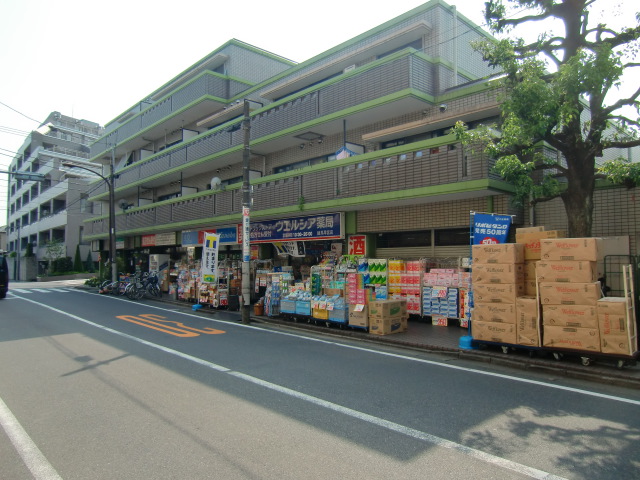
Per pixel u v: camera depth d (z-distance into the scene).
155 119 24.67
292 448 4.04
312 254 15.80
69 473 3.61
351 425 4.61
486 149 8.45
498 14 8.31
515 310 7.47
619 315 6.44
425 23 12.92
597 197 9.69
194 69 24.09
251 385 6.08
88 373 6.71
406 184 11.42
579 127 7.87
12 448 4.09
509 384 6.19
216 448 4.05
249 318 12.29
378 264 12.11
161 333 10.39
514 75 7.89
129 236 26.67
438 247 12.41
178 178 23.41
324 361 7.58
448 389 5.91
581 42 7.89
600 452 3.96
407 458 3.83
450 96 12.32
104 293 22.81
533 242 7.77
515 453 3.94
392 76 12.52
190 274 17.28
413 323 11.19
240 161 19.56
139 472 3.61
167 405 5.24
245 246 12.48
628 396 5.66
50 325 11.59
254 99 20.34
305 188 14.31
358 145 14.50
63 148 48.62
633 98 7.44
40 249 46.72
